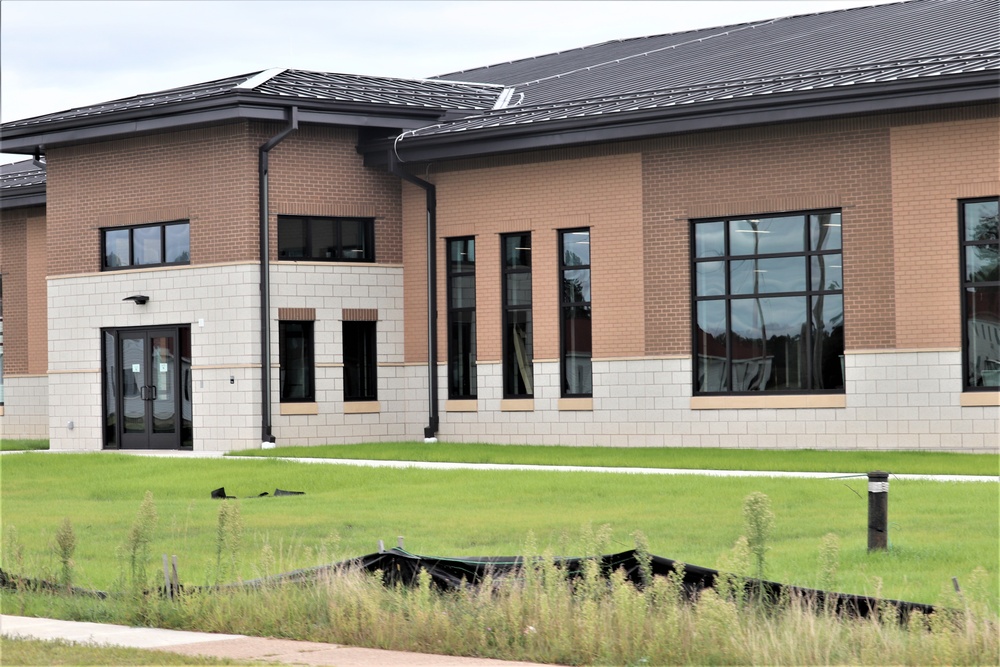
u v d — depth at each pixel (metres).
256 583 11.42
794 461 23.48
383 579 11.62
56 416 31.78
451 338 30.27
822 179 25.67
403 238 30.66
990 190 24.08
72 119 29.77
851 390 25.47
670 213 27.28
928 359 24.77
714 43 35.44
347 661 9.28
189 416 29.97
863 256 25.34
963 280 24.55
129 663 9.08
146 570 13.38
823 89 24.36
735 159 26.55
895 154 24.98
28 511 19.84
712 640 9.25
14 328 37.25
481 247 29.56
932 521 15.67
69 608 11.53
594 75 34.31
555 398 28.67
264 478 23.20
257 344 28.78
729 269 26.91
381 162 29.84
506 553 14.12
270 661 9.26
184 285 29.58
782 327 26.41
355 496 20.72
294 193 29.27
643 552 10.54
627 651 9.25
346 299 29.89
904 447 24.97
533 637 9.64
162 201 29.92
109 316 30.86
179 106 28.36
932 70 24.23
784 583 10.77
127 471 25.28
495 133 27.94
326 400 29.61
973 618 9.29
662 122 26.19
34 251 36.75
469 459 25.64
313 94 29.03
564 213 28.48
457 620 10.13
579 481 20.86
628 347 27.77
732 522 16.27
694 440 27.06
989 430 24.27
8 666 8.98
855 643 9.23
